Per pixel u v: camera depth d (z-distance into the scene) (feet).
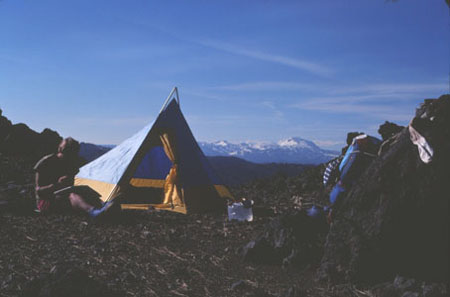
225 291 14.24
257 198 37.04
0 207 24.73
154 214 29.19
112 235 21.12
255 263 18.12
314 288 14.83
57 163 26.63
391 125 34.91
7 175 38.19
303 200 35.04
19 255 16.02
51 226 21.90
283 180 44.06
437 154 14.17
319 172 44.27
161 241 20.92
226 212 32.24
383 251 14.65
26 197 29.01
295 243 18.24
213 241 21.99
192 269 16.53
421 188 14.37
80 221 23.72
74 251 17.42
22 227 20.85
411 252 14.56
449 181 14.15
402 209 14.49
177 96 36.22
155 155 37.22
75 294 11.22
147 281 14.51
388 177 14.84
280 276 16.35
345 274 15.14
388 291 13.78
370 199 15.05
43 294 11.12
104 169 34.19
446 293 13.07
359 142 18.08
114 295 12.37
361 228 15.03
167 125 34.94
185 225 25.81
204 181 34.58
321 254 17.79
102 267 15.55
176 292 13.70
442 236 14.35
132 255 17.75
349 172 17.78
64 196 25.91
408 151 14.87
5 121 54.19
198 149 35.63
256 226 25.98
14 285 12.59
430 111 14.88
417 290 13.53
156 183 36.52
